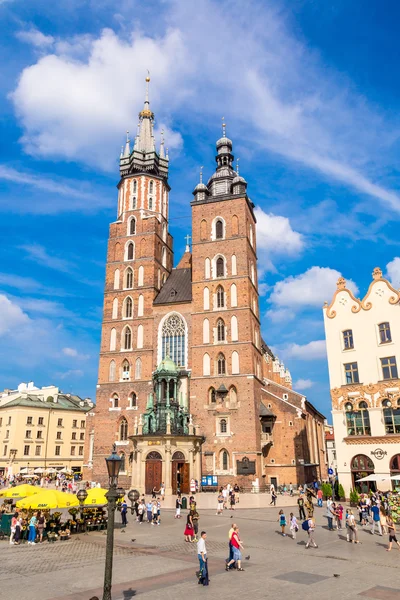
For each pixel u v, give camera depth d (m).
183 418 66.38
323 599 18.67
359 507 41.44
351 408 53.97
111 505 18.34
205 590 20.11
